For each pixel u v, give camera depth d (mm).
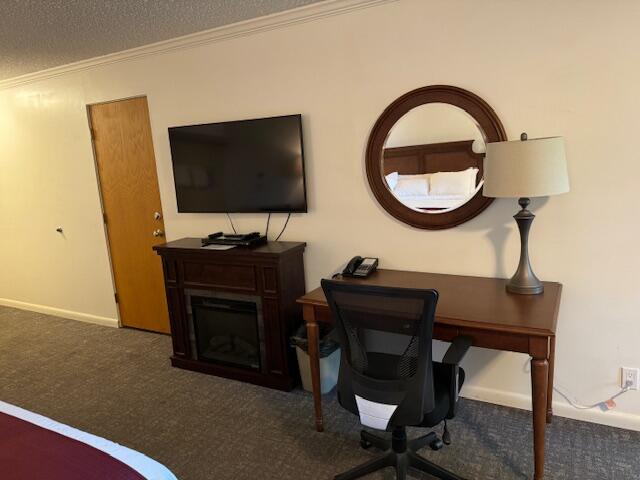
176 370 3205
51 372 3238
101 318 4188
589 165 2152
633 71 2008
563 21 2092
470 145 2369
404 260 2686
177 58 3180
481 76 2297
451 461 2092
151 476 1271
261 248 2848
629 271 2156
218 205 3176
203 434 2414
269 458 2191
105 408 2723
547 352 1748
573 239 2240
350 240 2830
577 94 2121
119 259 3957
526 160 1896
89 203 3941
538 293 2129
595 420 2326
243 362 3020
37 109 3975
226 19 2768
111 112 3619
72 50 3209
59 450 1311
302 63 2750
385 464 1971
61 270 4320
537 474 1868
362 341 1783
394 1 2424
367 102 2609
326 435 2354
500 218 2385
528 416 2416
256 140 2930
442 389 1851
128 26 2770
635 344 2197
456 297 2152
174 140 3229
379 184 2625
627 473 1962
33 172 4191
